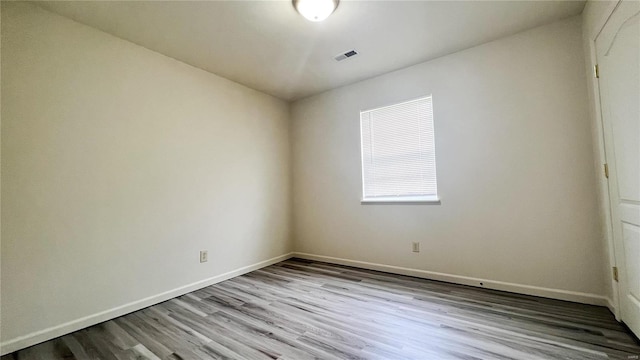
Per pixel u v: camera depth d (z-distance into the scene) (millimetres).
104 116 2277
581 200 2242
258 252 3592
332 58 2912
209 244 3020
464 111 2779
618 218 1834
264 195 3738
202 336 1913
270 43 2588
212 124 3135
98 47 2270
